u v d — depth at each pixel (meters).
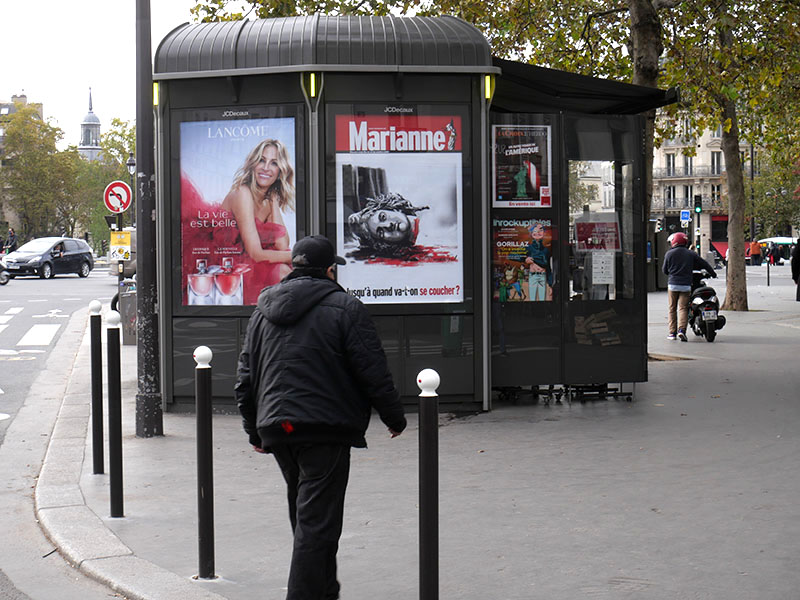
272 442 4.26
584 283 10.12
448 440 8.38
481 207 9.66
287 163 9.56
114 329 6.17
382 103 9.53
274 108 9.56
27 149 86.19
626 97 10.77
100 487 6.89
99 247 112.62
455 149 9.62
